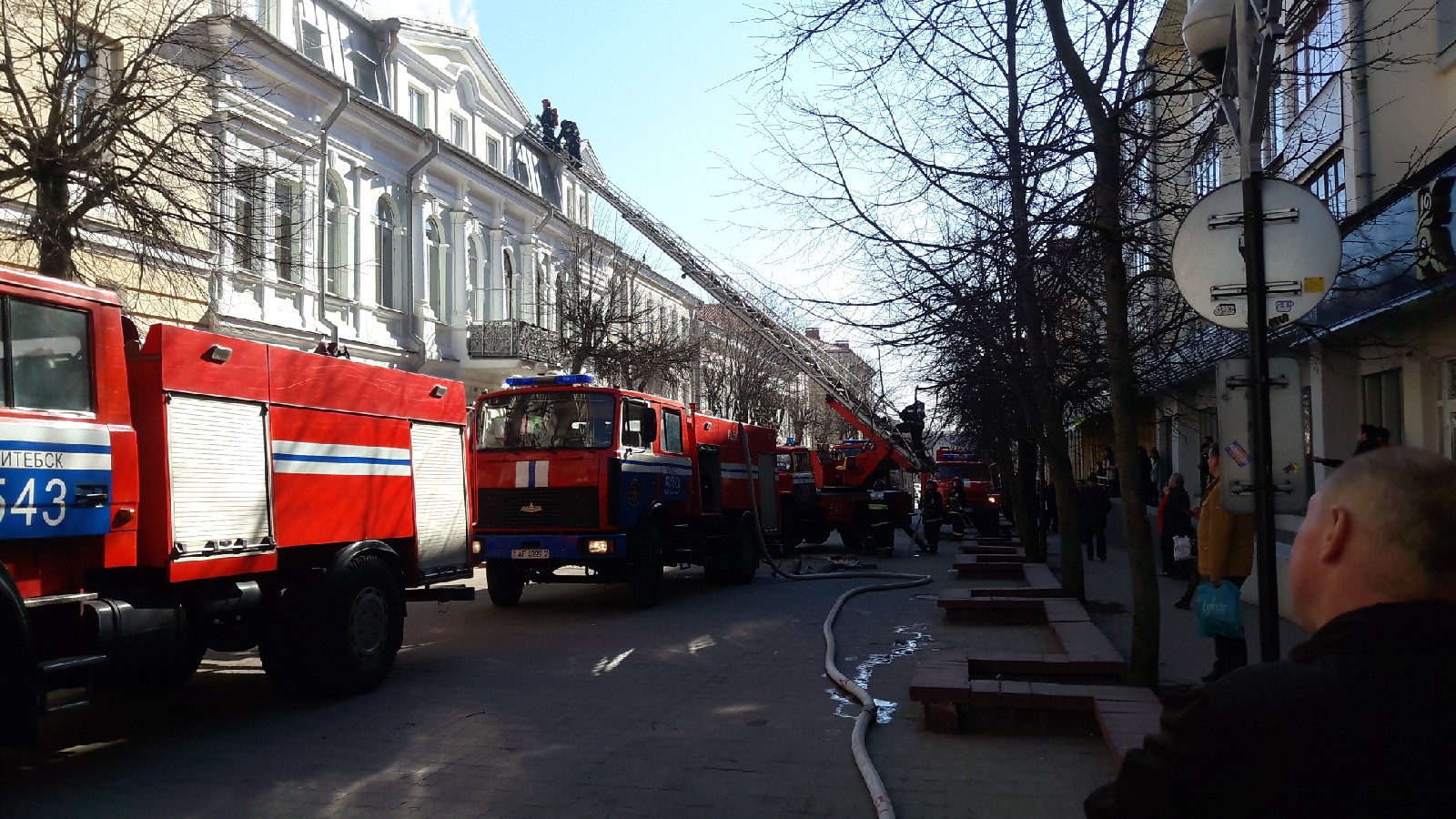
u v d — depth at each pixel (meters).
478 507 13.88
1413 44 11.52
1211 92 7.91
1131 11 7.76
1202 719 1.55
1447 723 1.41
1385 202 10.55
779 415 46.03
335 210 24.08
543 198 33.31
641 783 5.85
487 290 30.95
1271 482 4.59
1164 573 16.31
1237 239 4.90
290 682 7.91
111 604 6.04
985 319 9.73
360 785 5.83
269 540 7.32
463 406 10.26
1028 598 11.86
